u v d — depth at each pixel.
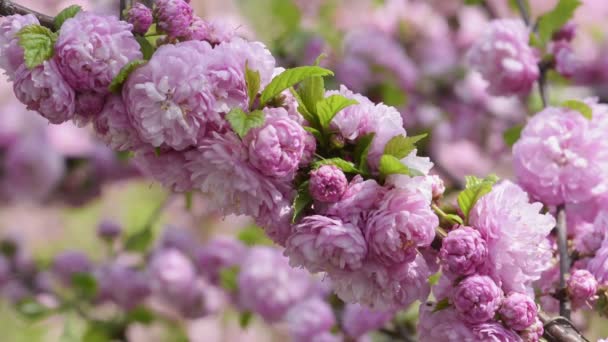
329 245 0.68
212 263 1.18
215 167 0.69
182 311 1.19
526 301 0.69
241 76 0.69
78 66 0.68
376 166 0.69
